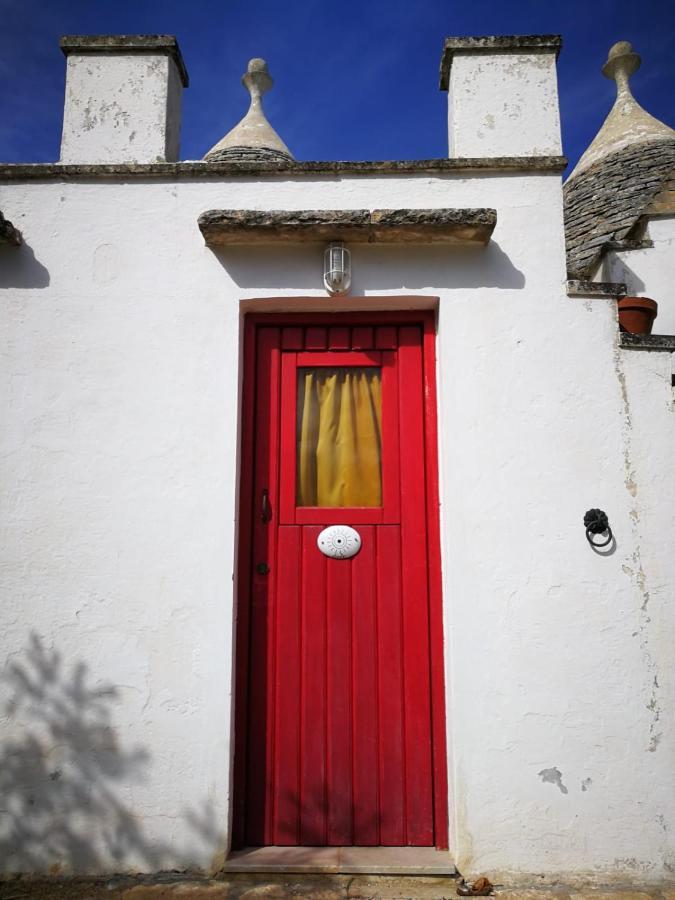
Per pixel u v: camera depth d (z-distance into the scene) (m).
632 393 3.25
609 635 3.05
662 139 7.15
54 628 3.11
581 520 3.14
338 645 3.25
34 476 3.23
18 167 3.44
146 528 3.18
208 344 3.32
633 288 4.66
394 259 3.36
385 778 3.15
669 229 4.74
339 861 2.94
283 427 3.43
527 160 3.40
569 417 3.23
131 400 3.28
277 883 2.86
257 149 5.55
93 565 3.15
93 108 3.71
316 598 3.29
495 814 2.93
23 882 2.90
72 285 3.38
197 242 3.40
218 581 3.13
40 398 3.29
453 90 3.67
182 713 3.03
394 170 3.43
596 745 2.97
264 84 6.13
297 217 3.17
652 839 2.91
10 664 3.09
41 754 3.02
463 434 3.22
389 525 3.35
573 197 7.35
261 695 3.21
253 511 3.36
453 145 3.67
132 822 2.96
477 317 3.31
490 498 3.16
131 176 3.45
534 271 3.35
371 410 3.48
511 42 3.66
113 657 3.08
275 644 3.25
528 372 3.27
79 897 2.77
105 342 3.33
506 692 3.02
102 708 3.05
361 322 3.50
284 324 3.51
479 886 2.80
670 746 2.97
